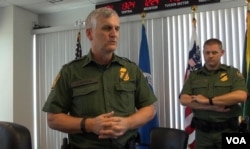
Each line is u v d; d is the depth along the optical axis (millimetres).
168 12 3684
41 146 4375
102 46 1258
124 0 3961
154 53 3768
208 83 2582
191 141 3217
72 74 1323
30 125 4367
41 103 4438
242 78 2527
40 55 4492
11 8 4195
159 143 1991
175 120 3602
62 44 4344
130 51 3889
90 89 1287
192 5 3553
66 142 1308
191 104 2525
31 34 4508
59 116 1257
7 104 4133
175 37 3672
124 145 1276
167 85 3670
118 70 1373
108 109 1277
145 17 3799
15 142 962
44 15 4621
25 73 4340
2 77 4191
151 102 1430
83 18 4324
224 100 2354
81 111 1276
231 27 3359
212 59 2559
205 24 3498
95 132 1174
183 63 3611
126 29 3938
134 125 1254
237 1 3305
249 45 3016
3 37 4227
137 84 1420
